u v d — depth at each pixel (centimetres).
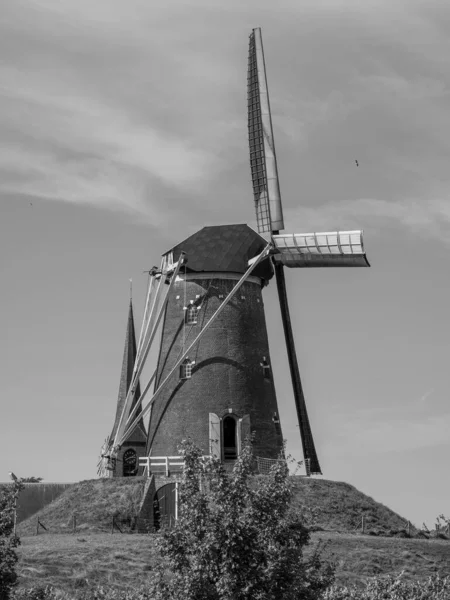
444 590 4153
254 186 7138
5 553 3538
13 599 3666
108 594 4166
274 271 7138
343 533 6300
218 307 7044
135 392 7481
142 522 6431
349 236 6788
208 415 6862
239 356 7019
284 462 3291
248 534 3111
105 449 7206
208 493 3241
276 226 7019
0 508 3616
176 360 7025
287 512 3291
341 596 3966
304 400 7012
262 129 7131
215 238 7206
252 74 7212
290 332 7044
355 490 6981
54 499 6925
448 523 6844
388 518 6712
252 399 6981
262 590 3070
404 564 5678
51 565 5122
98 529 6312
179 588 3123
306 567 3350
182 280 7138
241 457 3297
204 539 3131
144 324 7088
